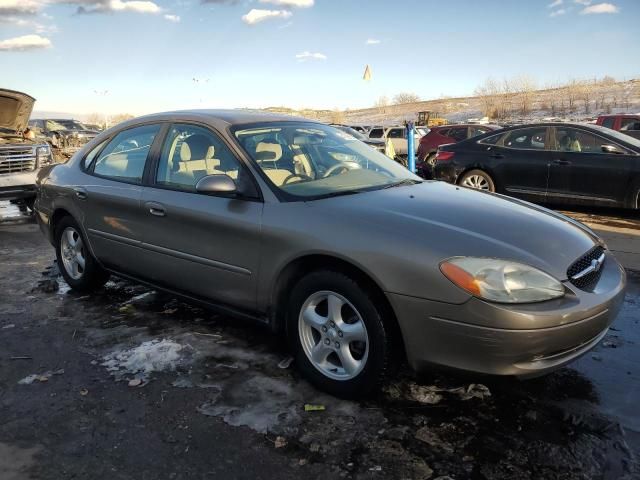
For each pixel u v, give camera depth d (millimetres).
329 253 2953
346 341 3020
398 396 3088
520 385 3213
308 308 3176
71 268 4945
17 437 2758
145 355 3627
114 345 3799
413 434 2750
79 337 3939
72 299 4762
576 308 2676
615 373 3369
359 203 3191
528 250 2799
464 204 3305
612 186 8141
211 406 3018
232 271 3449
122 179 4273
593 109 47719
